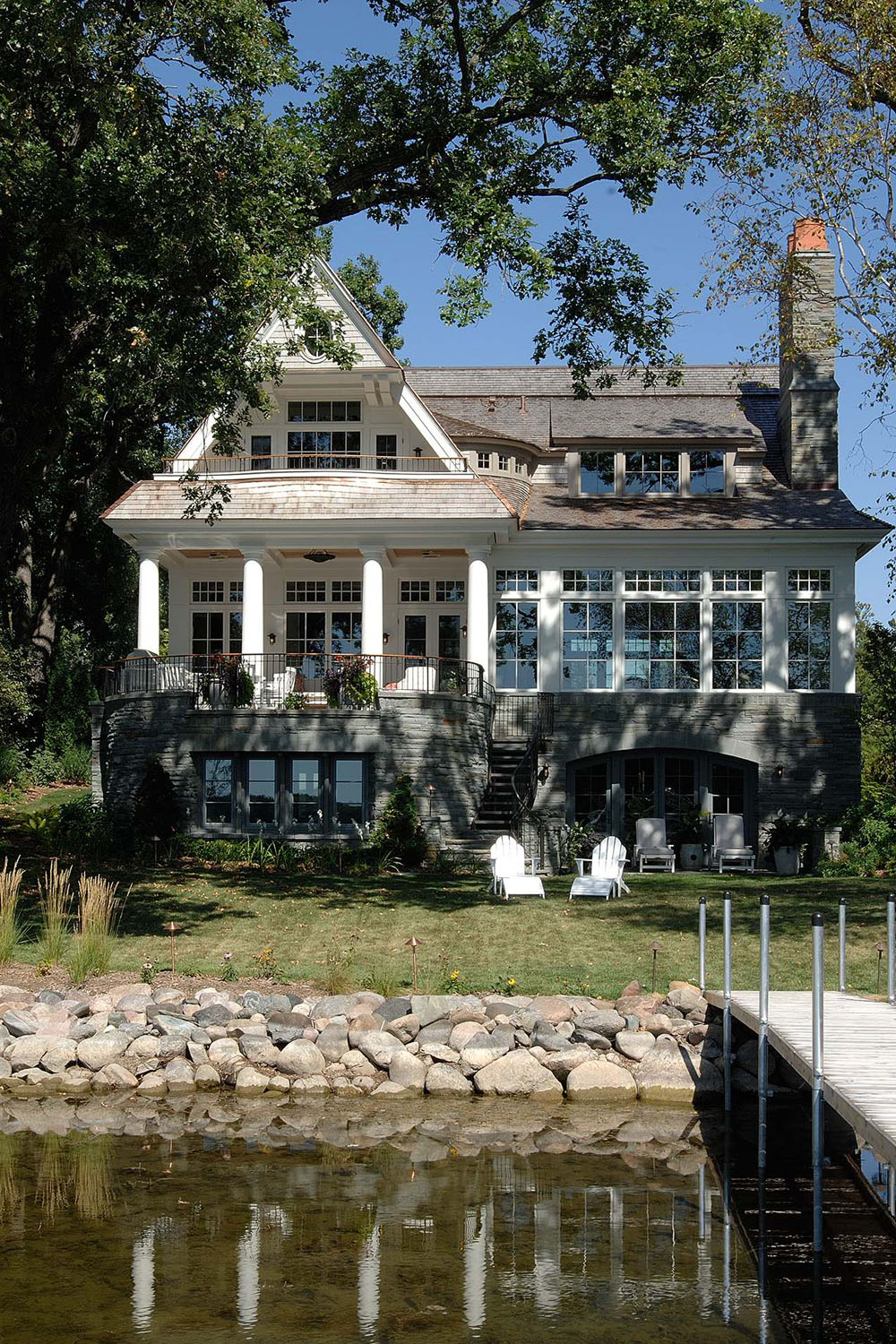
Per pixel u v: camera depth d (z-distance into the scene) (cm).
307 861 2688
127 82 1723
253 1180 1136
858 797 3105
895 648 3150
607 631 3222
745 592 3172
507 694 3216
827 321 3412
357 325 3241
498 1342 809
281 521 3058
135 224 1805
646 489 3428
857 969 1689
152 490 3125
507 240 2122
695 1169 1188
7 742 3781
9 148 1719
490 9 2320
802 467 3450
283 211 1889
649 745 3144
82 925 1780
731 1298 888
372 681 2911
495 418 3806
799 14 2489
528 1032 1505
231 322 1891
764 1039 1199
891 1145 786
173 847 2711
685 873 2902
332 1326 830
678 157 2294
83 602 4738
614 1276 927
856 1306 875
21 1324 827
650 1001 1545
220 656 3073
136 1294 880
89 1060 1484
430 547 3131
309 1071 1466
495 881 2353
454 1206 1074
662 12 2167
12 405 1884
